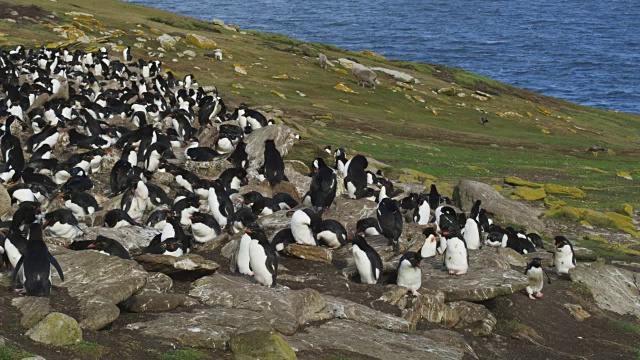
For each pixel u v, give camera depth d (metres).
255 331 11.87
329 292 15.78
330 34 167.00
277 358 11.45
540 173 44.16
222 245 18.50
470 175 40.22
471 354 14.59
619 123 84.56
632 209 35.09
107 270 13.35
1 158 25.89
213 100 35.19
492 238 24.19
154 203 21.89
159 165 24.92
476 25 187.62
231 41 84.44
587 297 20.45
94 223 19.53
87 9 81.69
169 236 17.11
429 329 15.32
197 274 14.86
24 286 12.44
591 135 72.81
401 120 62.34
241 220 18.95
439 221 22.22
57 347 10.66
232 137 29.81
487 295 16.53
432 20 195.62
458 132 60.31
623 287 21.56
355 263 16.56
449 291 16.50
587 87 117.69
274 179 24.84
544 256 23.55
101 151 25.50
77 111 32.03
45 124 29.77
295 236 18.11
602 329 18.50
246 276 15.95
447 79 91.12
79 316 11.71
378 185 27.64
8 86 33.16
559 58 142.75
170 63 66.81
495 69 131.62
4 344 10.05
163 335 11.96
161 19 87.62
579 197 36.81
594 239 29.06
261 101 56.53
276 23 182.00
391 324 14.38
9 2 73.19
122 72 52.09
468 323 16.12
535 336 16.53
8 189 20.16
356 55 96.94
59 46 60.94
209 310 13.23
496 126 68.88
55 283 12.88
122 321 12.46
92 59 52.16
